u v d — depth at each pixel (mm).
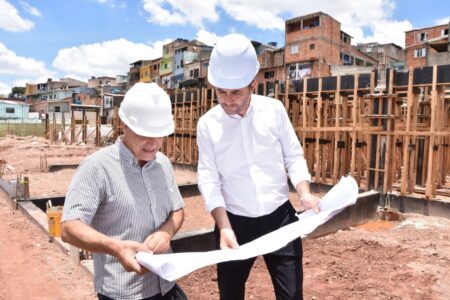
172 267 1820
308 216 2574
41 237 7484
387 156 10953
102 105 62031
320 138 13688
